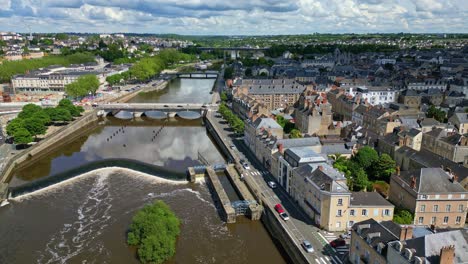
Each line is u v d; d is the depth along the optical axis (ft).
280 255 492.54
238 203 588.91
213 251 494.59
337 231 505.66
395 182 565.53
